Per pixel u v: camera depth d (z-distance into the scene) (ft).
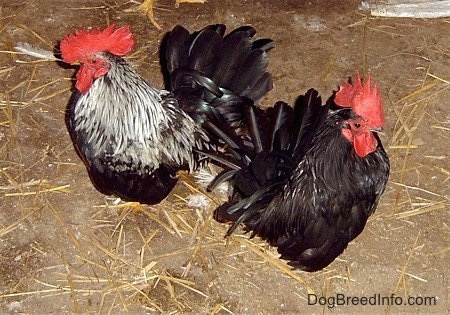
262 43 4.15
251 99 4.09
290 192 3.72
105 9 4.94
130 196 4.05
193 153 4.05
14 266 3.99
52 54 4.72
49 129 4.43
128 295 3.94
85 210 4.17
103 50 3.71
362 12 4.98
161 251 4.07
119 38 3.72
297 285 3.98
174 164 4.00
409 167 4.35
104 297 3.93
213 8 4.96
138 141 3.86
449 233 4.14
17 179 4.25
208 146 4.07
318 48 4.81
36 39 4.79
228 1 4.99
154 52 4.76
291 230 3.79
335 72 4.71
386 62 4.77
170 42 4.09
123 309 3.90
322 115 3.78
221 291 3.96
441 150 4.42
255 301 3.93
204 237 4.12
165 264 4.03
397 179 4.31
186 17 4.92
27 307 3.88
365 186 3.70
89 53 3.69
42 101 4.54
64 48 3.70
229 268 4.02
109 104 3.79
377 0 5.04
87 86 3.77
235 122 4.08
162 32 4.84
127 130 3.83
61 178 4.26
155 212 4.18
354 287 3.98
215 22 4.91
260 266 4.03
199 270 4.02
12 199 4.19
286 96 4.59
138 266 4.01
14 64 4.67
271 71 4.69
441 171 4.34
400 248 4.09
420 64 4.76
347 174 3.64
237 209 3.80
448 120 4.54
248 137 4.07
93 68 3.73
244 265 4.03
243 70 4.07
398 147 4.42
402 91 4.65
